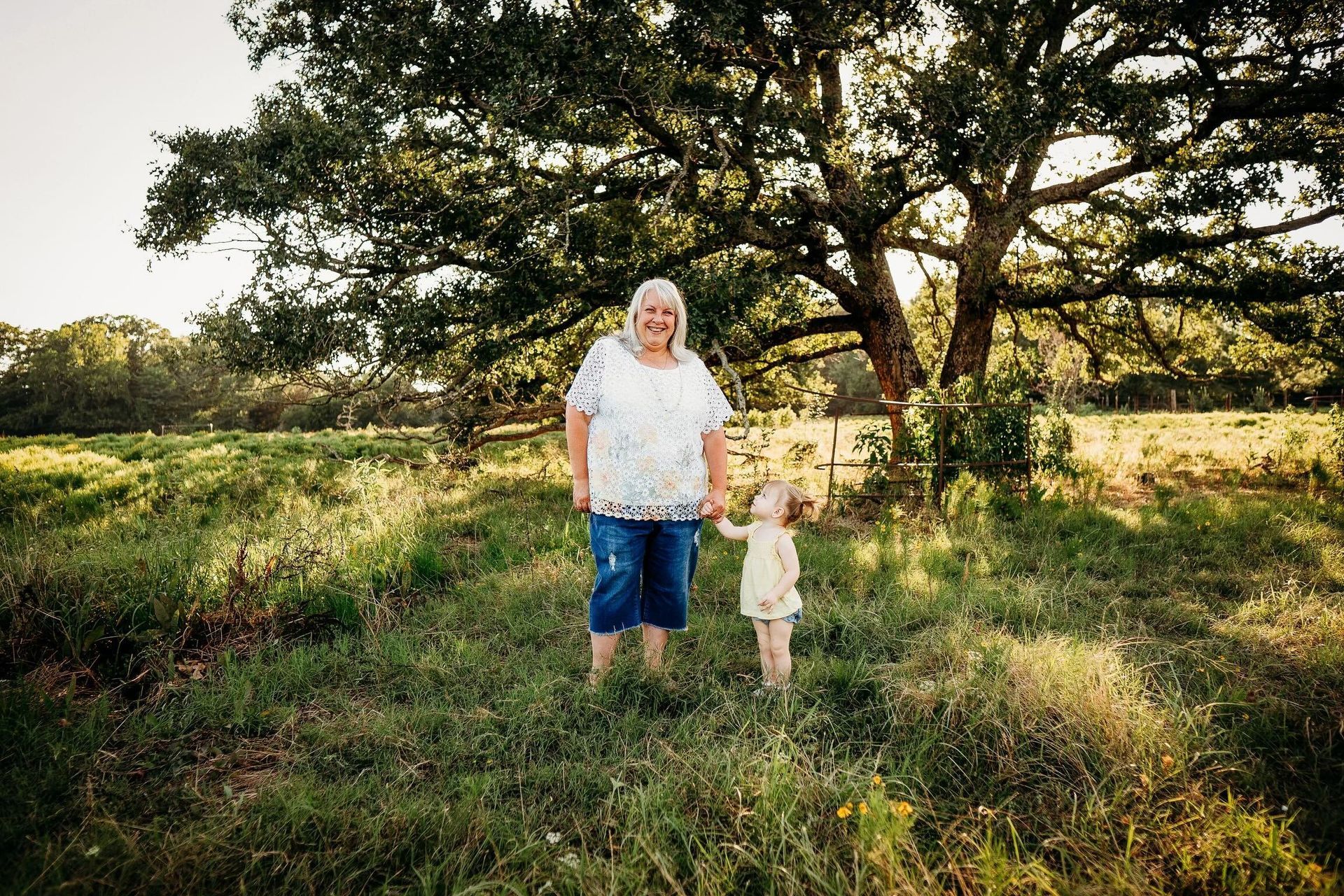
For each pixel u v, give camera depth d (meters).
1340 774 2.61
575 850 2.20
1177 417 26.52
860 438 8.73
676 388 3.30
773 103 7.99
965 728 2.84
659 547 3.39
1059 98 7.25
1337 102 8.05
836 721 3.04
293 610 4.20
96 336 69.06
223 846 2.13
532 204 7.46
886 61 8.93
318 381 7.90
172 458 13.56
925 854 2.15
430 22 7.11
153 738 2.83
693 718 3.03
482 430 9.95
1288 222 8.88
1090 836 2.23
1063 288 9.79
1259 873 2.02
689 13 7.48
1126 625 4.17
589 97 7.32
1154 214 8.73
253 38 8.12
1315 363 10.75
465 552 5.81
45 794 2.40
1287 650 3.74
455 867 2.12
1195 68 8.60
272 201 6.95
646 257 7.84
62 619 3.67
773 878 2.01
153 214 7.73
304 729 2.94
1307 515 6.86
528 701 3.13
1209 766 2.60
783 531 3.52
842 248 9.73
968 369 10.52
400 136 7.59
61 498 8.50
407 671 3.55
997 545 5.93
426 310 7.44
